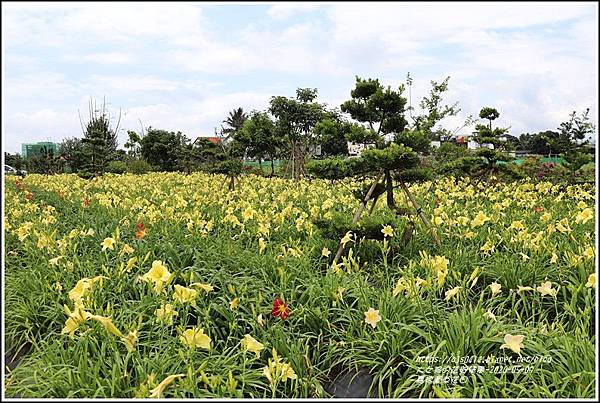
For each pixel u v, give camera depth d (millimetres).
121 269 4469
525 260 5191
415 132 6164
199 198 10625
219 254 5816
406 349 3838
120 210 9570
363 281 4887
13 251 6328
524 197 10148
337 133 6348
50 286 4926
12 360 4145
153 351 3885
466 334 3680
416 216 7078
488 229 6930
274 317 4367
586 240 5801
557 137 15062
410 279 4320
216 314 4422
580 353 3479
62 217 9625
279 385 3605
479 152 12234
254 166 26734
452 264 5434
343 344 3980
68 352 3705
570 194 10633
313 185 14445
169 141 26594
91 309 4035
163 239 6387
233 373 3596
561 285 4723
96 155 22078
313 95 17000
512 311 4410
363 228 5781
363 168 6195
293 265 5410
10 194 12930
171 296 4488
